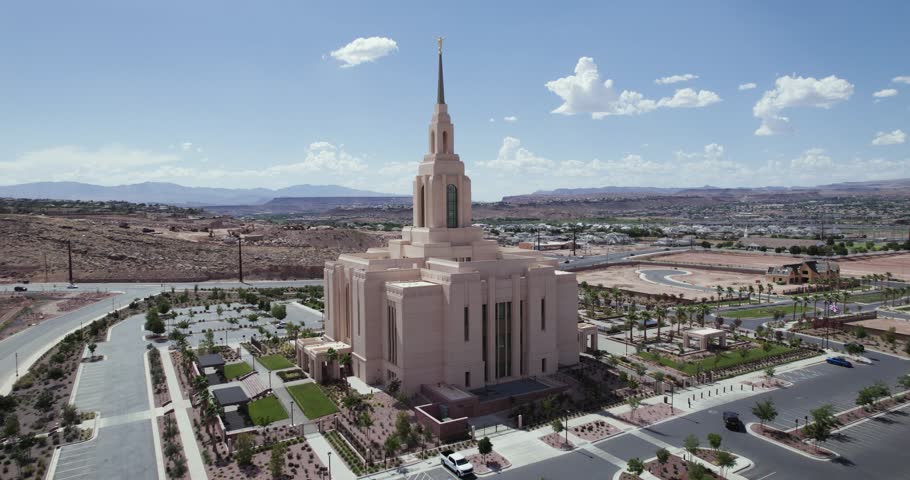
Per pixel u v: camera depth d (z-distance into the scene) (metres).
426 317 103.31
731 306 193.50
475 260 115.50
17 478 74.38
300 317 180.00
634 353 133.62
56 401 102.81
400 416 85.75
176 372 119.19
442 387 101.25
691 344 140.75
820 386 109.88
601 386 108.69
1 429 88.44
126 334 154.38
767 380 113.25
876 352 133.88
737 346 139.62
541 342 113.00
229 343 145.38
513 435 87.50
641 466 71.81
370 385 110.19
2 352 137.12
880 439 85.75
